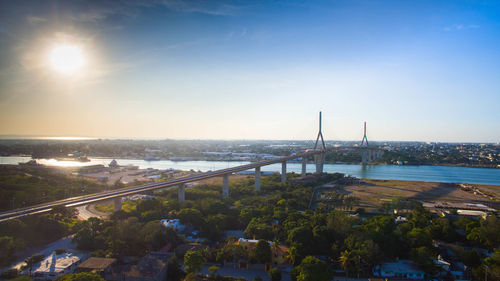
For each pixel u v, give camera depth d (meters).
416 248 116.12
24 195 199.50
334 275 106.44
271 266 109.38
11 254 112.56
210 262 114.88
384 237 121.19
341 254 109.31
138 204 171.25
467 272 109.69
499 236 125.69
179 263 111.56
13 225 124.00
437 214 187.38
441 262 113.12
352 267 106.94
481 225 138.62
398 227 141.75
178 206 178.50
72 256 113.69
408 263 113.12
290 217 152.00
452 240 135.50
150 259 107.62
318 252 118.19
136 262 110.50
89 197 170.25
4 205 183.25
